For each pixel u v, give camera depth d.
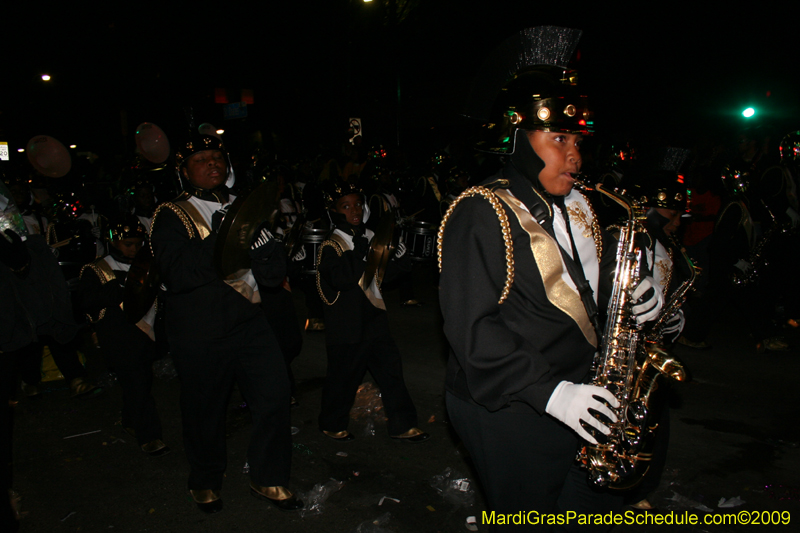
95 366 6.22
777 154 6.77
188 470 3.94
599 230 2.13
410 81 19.66
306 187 10.23
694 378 5.28
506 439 1.87
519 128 1.84
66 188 7.58
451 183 9.05
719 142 9.79
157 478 3.83
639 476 2.08
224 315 3.14
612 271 2.18
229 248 2.89
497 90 1.97
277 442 3.35
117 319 4.03
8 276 2.90
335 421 4.28
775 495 3.42
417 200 10.07
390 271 4.26
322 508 3.40
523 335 1.81
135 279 3.46
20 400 5.31
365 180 11.07
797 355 5.82
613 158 5.80
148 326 4.02
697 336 5.98
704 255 7.55
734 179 5.79
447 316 1.81
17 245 2.91
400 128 18.00
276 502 3.36
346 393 4.21
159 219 3.14
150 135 3.87
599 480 2.03
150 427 4.16
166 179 5.99
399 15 18.47
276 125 20.94
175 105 18.42
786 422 4.36
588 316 1.87
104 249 6.55
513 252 1.80
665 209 3.01
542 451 1.88
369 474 3.78
